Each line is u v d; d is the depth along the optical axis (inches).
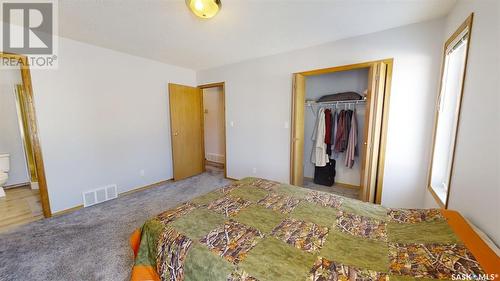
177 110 156.0
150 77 140.6
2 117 142.6
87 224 94.0
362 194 100.7
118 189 128.0
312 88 148.2
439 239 44.2
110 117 121.7
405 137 94.9
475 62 54.3
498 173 42.6
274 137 136.8
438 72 86.1
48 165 99.9
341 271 36.5
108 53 118.3
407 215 56.5
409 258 39.2
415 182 94.9
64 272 64.6
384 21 86.7
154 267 50.6
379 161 100.3
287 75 126.2
